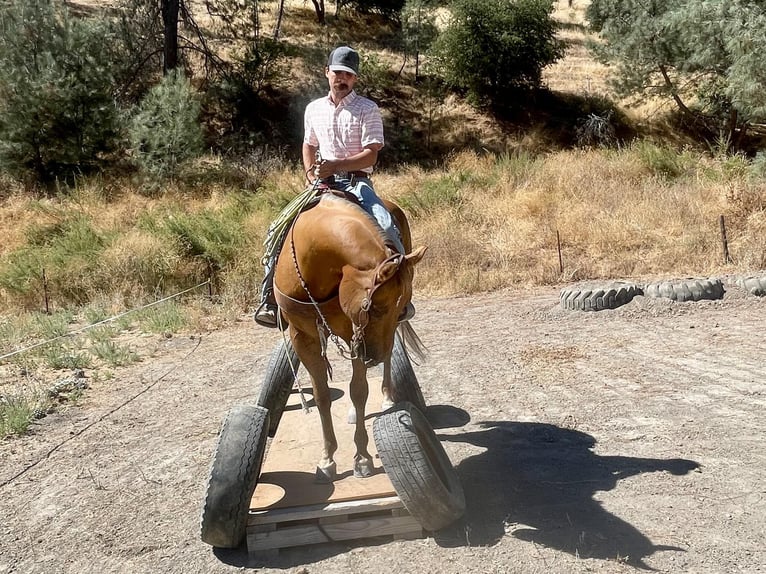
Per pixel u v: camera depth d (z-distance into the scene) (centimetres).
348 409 638
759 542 424
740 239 1347
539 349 880
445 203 1639
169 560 460
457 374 805
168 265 1343
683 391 697
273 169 2252
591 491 501
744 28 1877
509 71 3002
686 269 1271
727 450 549
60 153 2086
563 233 1460
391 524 457
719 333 901
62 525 517
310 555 454
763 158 1680
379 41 3647
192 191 2027
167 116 2127
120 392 834
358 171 511
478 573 414
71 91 2036
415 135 2895
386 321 411
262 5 3778
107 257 1365
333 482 485
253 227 1520
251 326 1137
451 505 447
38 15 2069
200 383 851
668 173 1794
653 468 529
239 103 2809
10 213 1755
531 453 574
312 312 455
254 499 469
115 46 2641
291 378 617
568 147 2812
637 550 424
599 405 673
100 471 609
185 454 630
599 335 934
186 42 3052
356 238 423
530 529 457
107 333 1090
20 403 761
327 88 3002
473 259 1396
